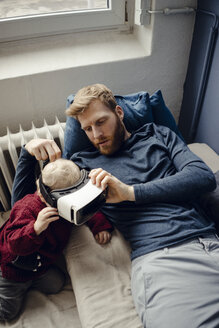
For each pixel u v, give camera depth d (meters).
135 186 0.90
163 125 1.24
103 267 0.94
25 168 1.02
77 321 0.94
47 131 1.24
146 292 0.80
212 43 1.32
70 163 0.82
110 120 0.97
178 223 0.89
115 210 0.99
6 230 0.85
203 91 1.49
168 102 1.67
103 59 1.37
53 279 1.00
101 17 1.42
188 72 1.56
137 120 1.15
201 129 1.60
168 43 1.43
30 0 1.31
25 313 0.96
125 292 0.90
